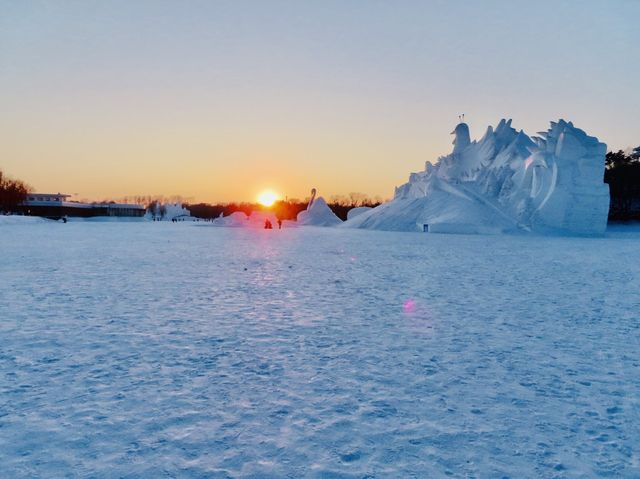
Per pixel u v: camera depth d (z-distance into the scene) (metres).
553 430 4.13
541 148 52.53
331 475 3.34
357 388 5.04
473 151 63.34
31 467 3.39
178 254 21.36
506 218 50.81
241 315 8.60
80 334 7.08
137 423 4.13
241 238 35.88
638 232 56.47
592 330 7.71
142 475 3.29
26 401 4.57
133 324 7.77
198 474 3.32
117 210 106.19
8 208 83.56
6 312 8.62
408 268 16.70
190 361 5.86
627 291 11.80
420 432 4.04
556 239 40.59
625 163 71.56
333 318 8.45
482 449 3.76
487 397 4.85
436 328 7.75
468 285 12.69
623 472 3.45
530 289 12.04
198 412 4.37
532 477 3.36
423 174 67.94
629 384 5.27
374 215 65.62
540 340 7.07
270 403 4.61
